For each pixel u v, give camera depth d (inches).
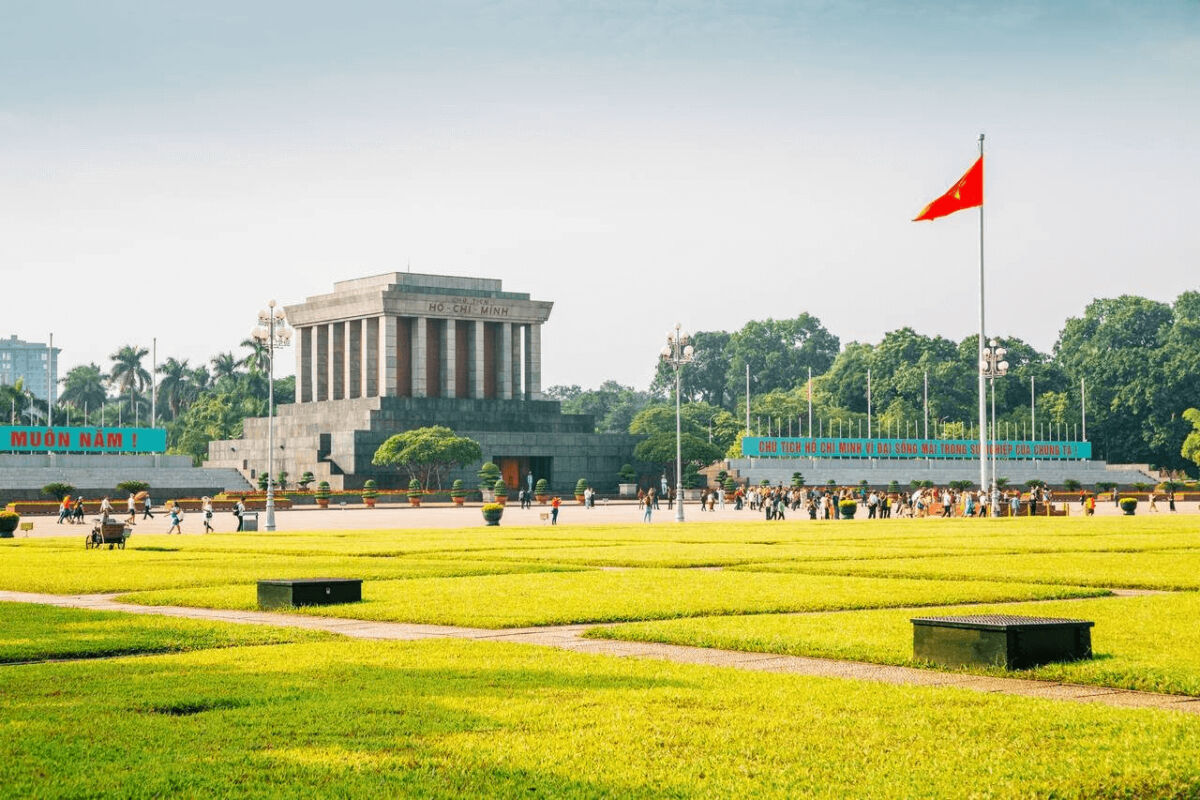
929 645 894.4
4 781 565.3
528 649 951.0
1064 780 573.0
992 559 1925.4
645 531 2942.9
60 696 757.9
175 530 3120.1
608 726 674.8
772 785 567.2
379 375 6791.3
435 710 714.2
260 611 1247.5
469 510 4869.6
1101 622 1106.7
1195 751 620.1
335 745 633.0
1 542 2650.1
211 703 734.5
